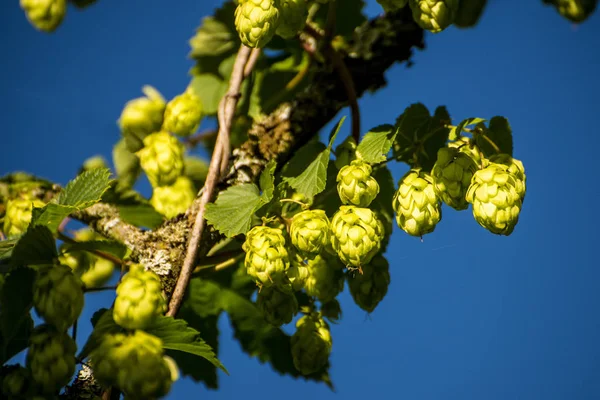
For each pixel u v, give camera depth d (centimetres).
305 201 127
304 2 124
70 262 132
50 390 115
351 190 123
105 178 125
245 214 125
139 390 115
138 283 117
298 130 130
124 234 127
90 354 116
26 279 116
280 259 122
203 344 120
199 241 125
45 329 116
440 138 129
